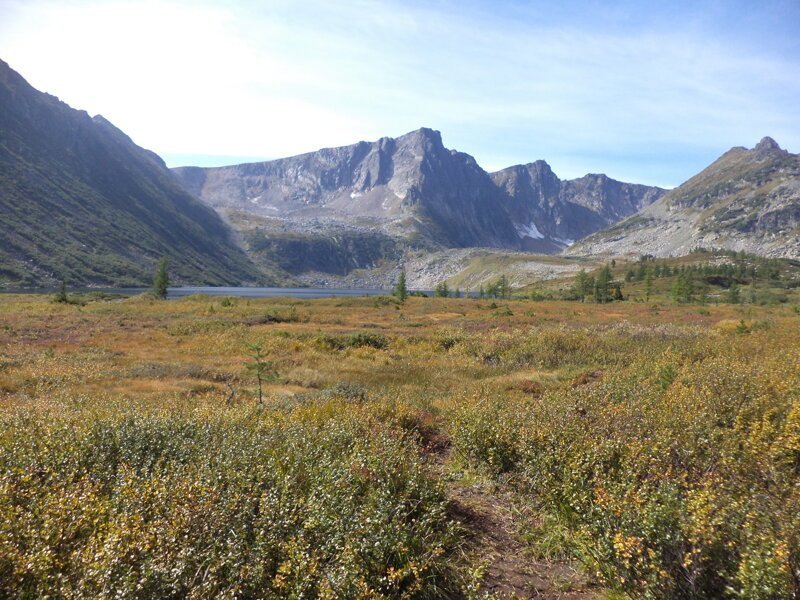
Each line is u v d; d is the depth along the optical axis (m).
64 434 5.82
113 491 4.41
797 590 3.03
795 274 167.00
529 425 6.88
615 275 175.88
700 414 6.58
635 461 5.06
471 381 14.90
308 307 56.53
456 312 50.84
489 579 4.16
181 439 6.10
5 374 14.78
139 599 2.99
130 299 63.72
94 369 16.41
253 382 15.75
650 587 3.38
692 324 31.88
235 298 65.06
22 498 4.07
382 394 11.74
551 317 41.25
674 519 3.77
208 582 3.16
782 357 11.33
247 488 4.52
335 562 3.66
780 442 5.21
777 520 3.60
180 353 22.05
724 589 3.38
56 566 3.20
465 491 6.22
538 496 5.61
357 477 5.17
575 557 4.46
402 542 4.02
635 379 11.17
